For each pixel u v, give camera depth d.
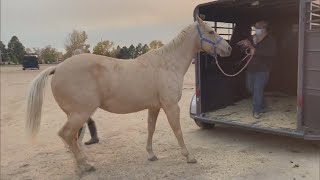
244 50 7.61
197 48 5.16
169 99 4.76
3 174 4.91
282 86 9.08
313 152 5.34
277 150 5.49
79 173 4.69
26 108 4.31
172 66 4.85
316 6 5.19
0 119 9.38
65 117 9.22
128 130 7.26
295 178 4.33
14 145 6.50
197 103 6.54
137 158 5.33
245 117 6.38
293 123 5.81
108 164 5.09
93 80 4.36
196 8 6.06
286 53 8.89
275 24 8.77
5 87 18.38
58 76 4.34
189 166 4.86
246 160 5.04
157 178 4.48
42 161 5.43
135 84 4.56
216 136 6.47
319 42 4.77
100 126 7.77
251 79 6.52
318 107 4.89
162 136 6.59
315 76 4.87
